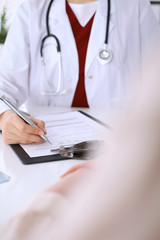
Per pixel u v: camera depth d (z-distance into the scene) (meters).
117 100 1.38
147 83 0.17
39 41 1.40
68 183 0.25
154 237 0.16
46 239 0.18
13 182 0.67
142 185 0.16
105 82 1.38
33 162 0.76
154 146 0.16
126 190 0.16
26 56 1.38
